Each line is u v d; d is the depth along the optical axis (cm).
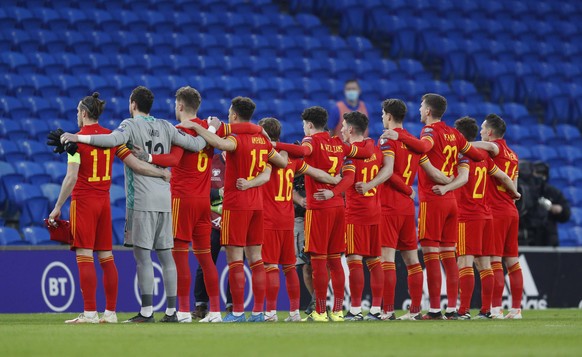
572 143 7988
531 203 5625
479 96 8162
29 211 5531
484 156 4119
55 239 3459
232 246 3669
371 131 7369
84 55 7025
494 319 4053
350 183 3753
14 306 4622
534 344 2458
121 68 7088
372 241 3866
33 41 6912
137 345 2416
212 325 3284
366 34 8600
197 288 4112
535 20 9256
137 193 3459
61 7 7419
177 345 2414
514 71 8544
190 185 3606
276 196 3778
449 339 2598
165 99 6900
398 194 3922
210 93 7144
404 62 8281
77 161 3397
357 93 6769
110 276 3528
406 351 2250
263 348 2328
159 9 7838
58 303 4728
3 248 4622
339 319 3838
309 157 3753
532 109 8462
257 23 8100
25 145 6009
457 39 8650
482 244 4206
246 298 5088
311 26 8275
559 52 8894
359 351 2247
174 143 3506
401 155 3884
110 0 7644
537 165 5762
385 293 3938
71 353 2220
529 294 5659
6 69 6625
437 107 4016
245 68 7562
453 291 4069
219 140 3562
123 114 6675
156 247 3544
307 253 3919
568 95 8406
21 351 2266
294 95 7469
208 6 8056
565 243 6919
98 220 3491
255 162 3634
